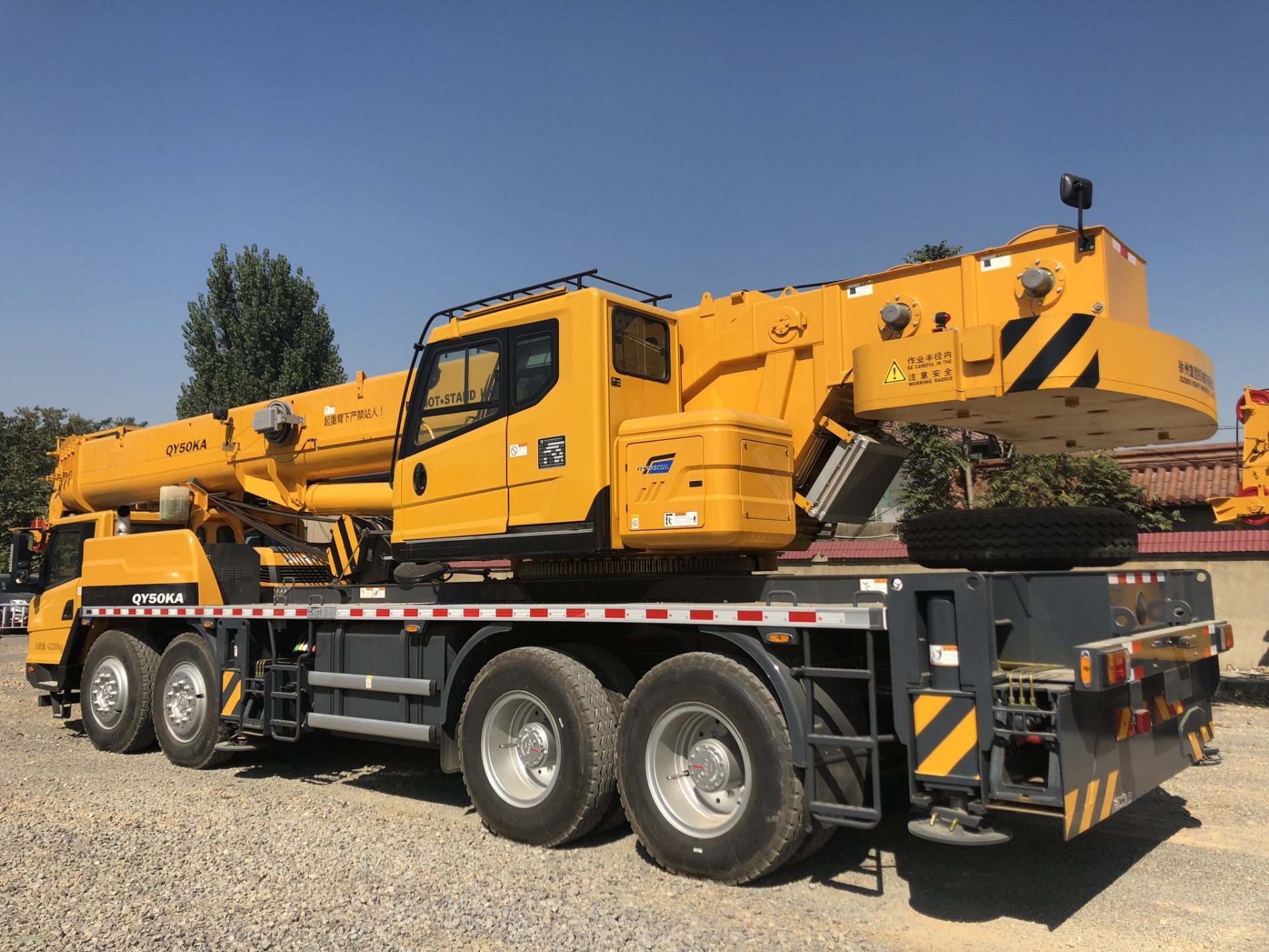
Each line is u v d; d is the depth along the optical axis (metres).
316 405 9.21
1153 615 5.20
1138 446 6.45
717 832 5.15
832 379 6.09
